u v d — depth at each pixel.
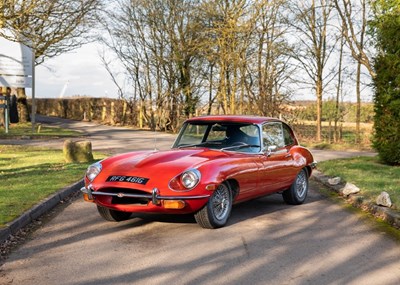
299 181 8.53
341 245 5.72
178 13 30.02
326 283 4.36
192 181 5.96
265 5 25.00
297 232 6.34
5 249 5.39
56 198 8.19
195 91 31.09
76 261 4.96
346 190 9.25
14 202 7.39
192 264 4.88
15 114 29.97
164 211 6.04
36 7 16.66
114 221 6.88
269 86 25.69
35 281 4.34
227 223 6.80
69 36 22.25
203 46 28.30
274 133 7.89
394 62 13.83
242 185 6.71
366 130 24.39
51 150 16.72
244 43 26.02
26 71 25.12
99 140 22.44
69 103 46.66
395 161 13.93
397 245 5.77
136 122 36.22
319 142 24.36
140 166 6.32
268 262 4.97
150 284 4.27
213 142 7.40
